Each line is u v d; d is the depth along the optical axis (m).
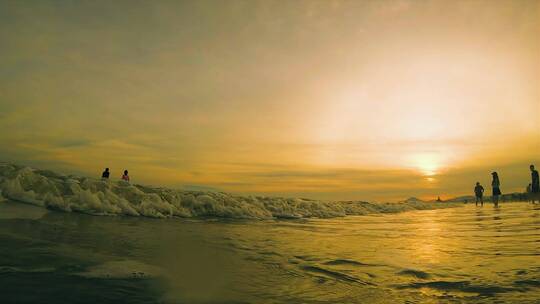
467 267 3.55
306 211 13.09
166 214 9.23
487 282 2.97
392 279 3.11
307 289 2.80
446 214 13.96
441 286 2.88
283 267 3.57
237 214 10.46
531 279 3.04
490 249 4.62
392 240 5.69
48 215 6.72
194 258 3.83
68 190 8.23
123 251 3.94
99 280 2.75
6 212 6.34
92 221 6.54
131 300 2.36
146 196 9.46
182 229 6.46
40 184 7.97
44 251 3.59
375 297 2.61
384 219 11.49
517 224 7.91
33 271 2.87
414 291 2.75
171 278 2.96
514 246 4.83
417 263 3.78
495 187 17.45
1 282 2.54
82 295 2.39
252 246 4.89
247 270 3.39
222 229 6.94
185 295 2.54
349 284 2.95
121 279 2.82
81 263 3.22
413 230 7.43
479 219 10.05
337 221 10.45
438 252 4.45
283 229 7.49
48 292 2.40
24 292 2.37
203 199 10.74
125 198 9.13
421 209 19.81
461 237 5.95
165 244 4.59
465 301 2.50
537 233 6.20
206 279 3.00
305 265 3.68
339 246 5.04
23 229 4.93
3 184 7.45
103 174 13.58
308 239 5.83
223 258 3.93
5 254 3.35
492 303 2.45
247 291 2.71
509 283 2.93
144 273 3.04
